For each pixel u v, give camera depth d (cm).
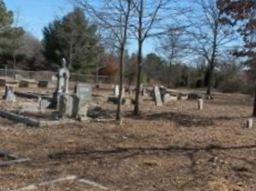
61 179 884
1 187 817
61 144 1220
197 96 3662
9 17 6159
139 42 1891
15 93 2917
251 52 2238
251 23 1798
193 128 1588
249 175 957
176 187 855
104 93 3572
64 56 6003
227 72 5831
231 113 2211
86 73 5991
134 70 5356
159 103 2609
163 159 1073
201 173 956
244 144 1312
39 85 4191
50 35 6303
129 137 1343
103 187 845
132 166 996
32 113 1881
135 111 1958
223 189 847
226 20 1989
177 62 6066
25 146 1188
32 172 928
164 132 1458
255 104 2105
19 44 6372
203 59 5638
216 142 1323
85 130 1450
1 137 1298
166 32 1862
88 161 1035
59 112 1744
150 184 871
